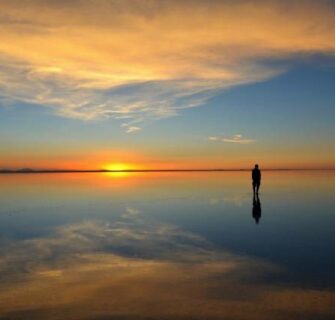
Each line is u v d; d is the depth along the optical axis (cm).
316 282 911
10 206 2683
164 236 1564
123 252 1278
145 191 4062
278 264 1080
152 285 915
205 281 938
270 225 1758
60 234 1641
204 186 4891
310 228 1666
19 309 773
